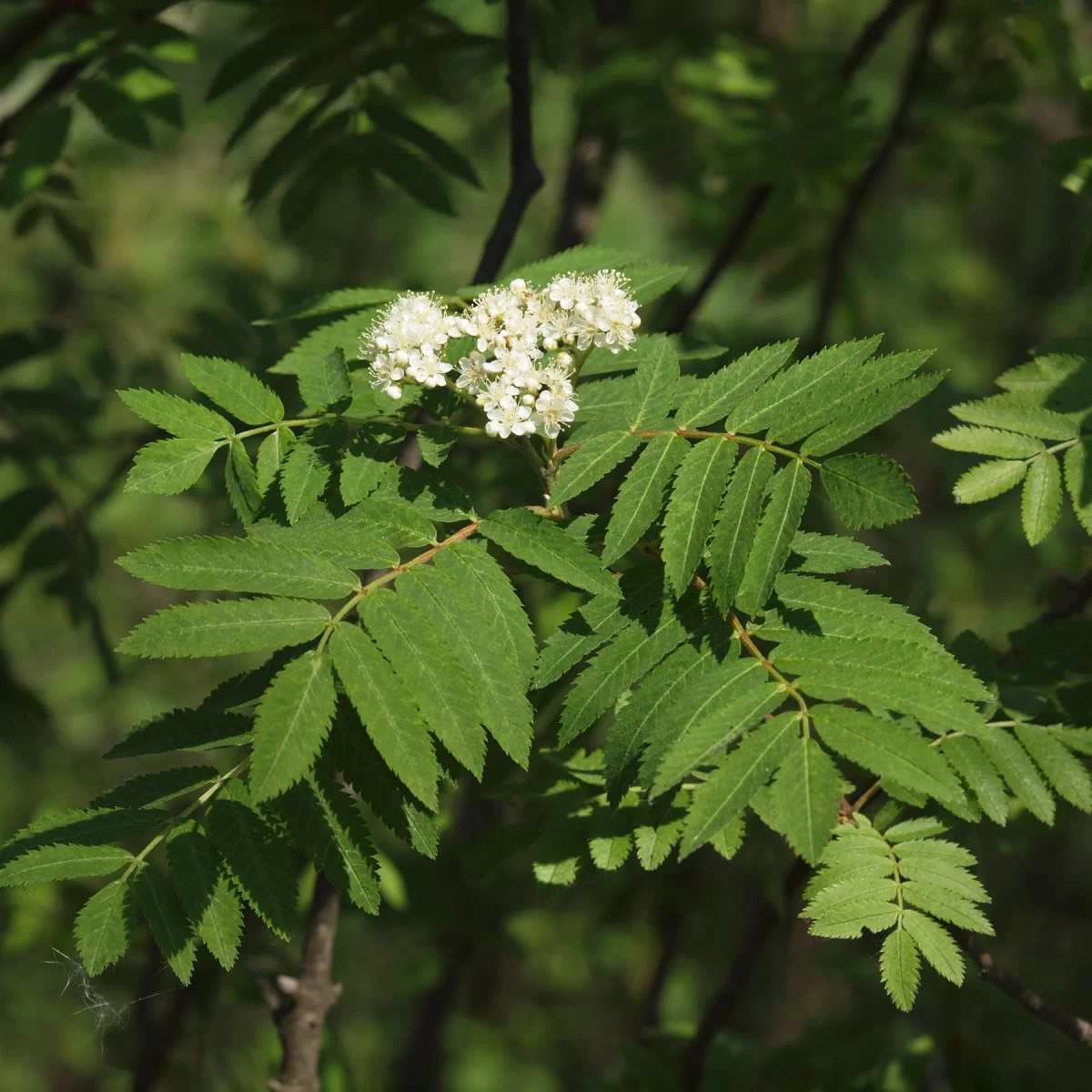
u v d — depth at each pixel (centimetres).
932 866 192
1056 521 225
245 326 461
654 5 558
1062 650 251
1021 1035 368
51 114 316
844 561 197
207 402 417
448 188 332
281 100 323
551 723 243
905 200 855
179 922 175
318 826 179
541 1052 824
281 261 797
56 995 739
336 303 248
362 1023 772
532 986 832
